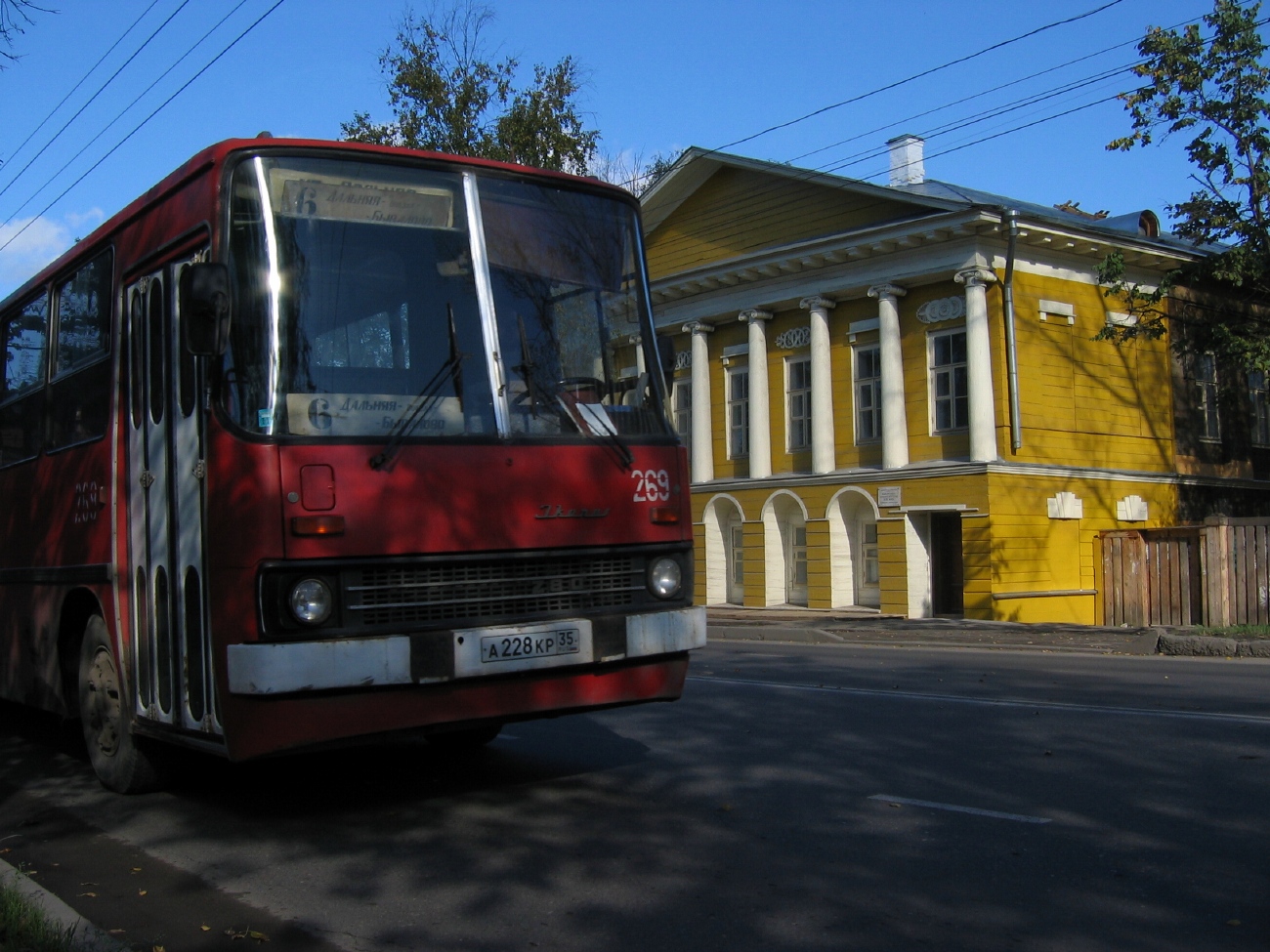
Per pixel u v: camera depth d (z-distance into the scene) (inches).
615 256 285.9
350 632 231.8
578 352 271.4
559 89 1205.1
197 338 229.9
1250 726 353.1
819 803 272.5
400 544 237.6
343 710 230.5
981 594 919.7
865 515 1036.5
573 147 1197.7
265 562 227.3
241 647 226.5
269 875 232.8
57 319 347.6
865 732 359.3
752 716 397.1
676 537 275.9
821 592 1045.8
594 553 260.4
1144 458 1035.3
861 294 1024.2
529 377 261.4
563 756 337.7
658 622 265.7
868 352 1026.1
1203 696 428.5
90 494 311.1
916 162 1151.0
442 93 1183.6
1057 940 183.5
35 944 183.2
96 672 314.5
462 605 243.3
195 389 248.7
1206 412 1102.4
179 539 257.8
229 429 233.6
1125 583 836.0
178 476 259.0
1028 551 938.1
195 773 321.7
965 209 911.7
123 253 297.6
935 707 407.8
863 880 215.3
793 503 1081.4
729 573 1154.7
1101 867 218.8
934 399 973.2
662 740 357.1
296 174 247.6
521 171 274.1
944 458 962.7
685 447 283.6
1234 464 1123.9
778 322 1099.9
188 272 231.6
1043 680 492.4
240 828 270.1
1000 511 922.1
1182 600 799.7
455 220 262.8
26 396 368.8
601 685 260.2
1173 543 805.2
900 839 240.8
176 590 259.4
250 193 243.4
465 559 243.4
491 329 259.9
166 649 266.5
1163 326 911.0
